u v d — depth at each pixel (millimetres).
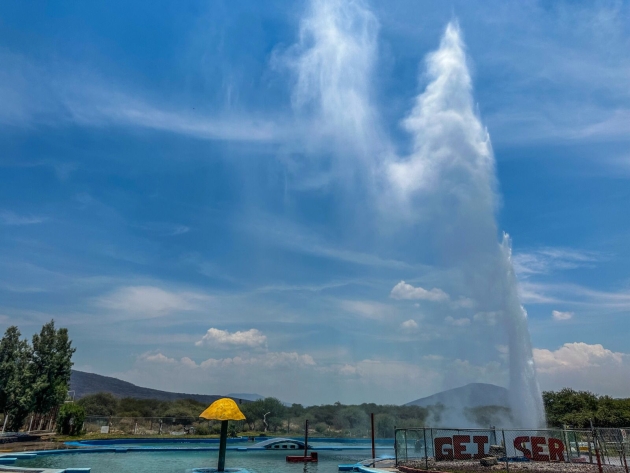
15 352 42188
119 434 44438
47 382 42750
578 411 43750
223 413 20016
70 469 18328
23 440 34938
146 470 22047
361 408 72375
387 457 28250
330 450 38406
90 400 74312
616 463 20312
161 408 77312
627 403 43906
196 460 27812
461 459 20188
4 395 40469
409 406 59938
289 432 60125
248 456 32062
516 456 20469
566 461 19812
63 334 45156
